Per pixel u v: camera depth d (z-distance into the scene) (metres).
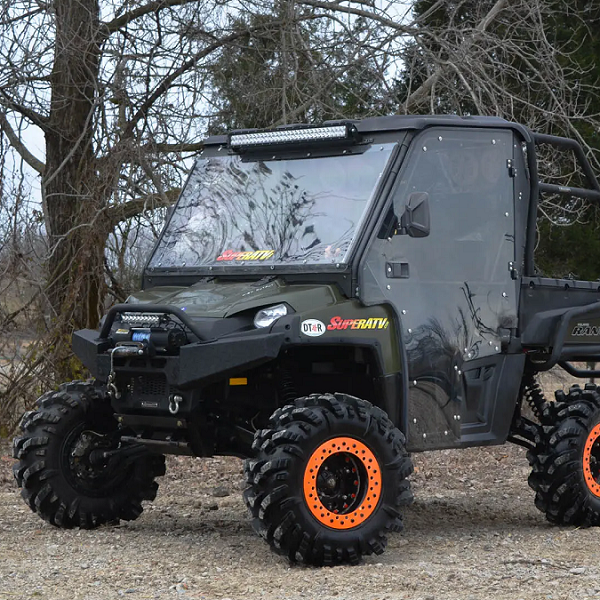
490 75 17.12
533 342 9.75
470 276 9.34
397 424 8.69
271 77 16.44
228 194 9.62
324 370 9.20
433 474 13.55
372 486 8.12
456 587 7.27
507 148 9.70
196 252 9.46
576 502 9.86
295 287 8.59
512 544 9.00
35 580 7.46
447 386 9.11
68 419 9.46
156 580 7.50
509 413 9.69
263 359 8.09
